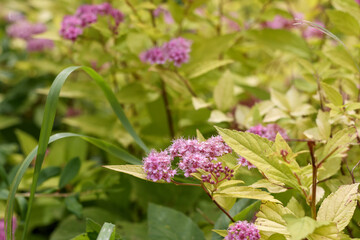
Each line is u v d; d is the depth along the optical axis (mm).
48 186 633
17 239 632
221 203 467
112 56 636
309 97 621
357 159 519
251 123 550
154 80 670
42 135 483
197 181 542
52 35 635
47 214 674
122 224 608
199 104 571
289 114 553
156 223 525
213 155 447
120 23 668
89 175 644
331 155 430
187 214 608
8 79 982
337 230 405
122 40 636
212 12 744
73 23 620
